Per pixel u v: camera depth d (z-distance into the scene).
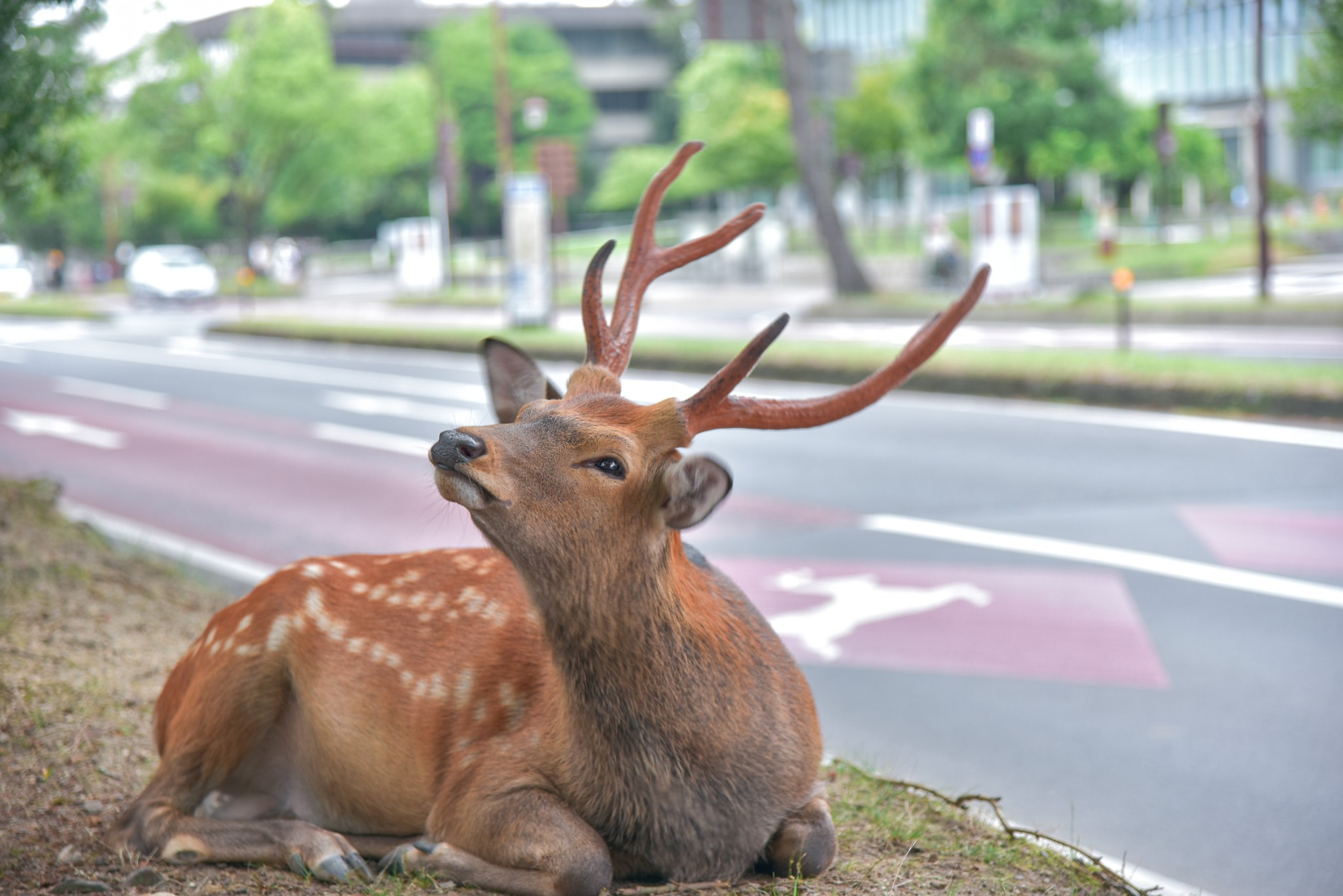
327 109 46.91
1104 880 3.76
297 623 3.69
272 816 3.79
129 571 6.94
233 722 3.65
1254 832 4.50
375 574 3.85
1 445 13.19
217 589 7.25
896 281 36.81
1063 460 11.27
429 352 21.86
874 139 46.00
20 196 8.67
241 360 21.66
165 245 66.19
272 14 46.44
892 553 8.49
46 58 7.93
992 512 9.57
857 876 3.48
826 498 10.21
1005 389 14.84
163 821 3.52
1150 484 10.23
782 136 44.66
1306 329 19.66
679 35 87.31
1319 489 9.83
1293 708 5.65
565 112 76.88
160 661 5.42
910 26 62.31
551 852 3.10
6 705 4.56
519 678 3.45
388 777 3.60
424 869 3.31
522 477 3.00
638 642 3.10
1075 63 41.69
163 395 17.16
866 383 3.34
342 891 3.24
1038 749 5.28
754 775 3.23
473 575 3.76
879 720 5.66
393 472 11.46
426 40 76.88
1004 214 27.58
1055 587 7.59
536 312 23.94
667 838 3.21
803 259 43.09
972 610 7.22
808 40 57.53
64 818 3.81
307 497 10.42
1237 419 12.84
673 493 3.02
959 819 4.20
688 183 51.19
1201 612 7.04
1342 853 4.34
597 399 3.21
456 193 53.59
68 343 26.02
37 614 5.79
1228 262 33.22
